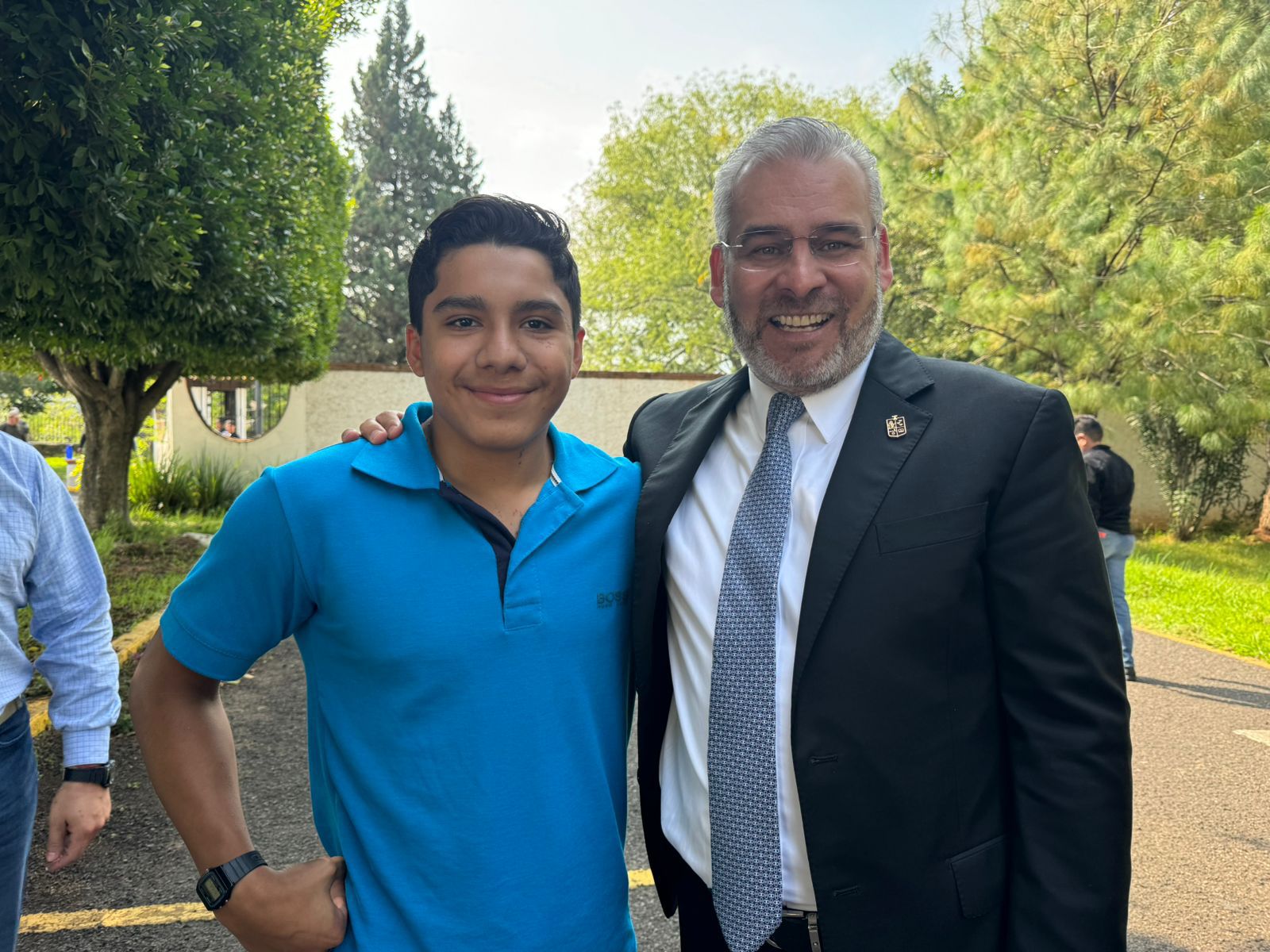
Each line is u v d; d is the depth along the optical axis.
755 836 1.32
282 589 1.26
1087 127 11.29
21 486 1.64
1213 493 13.63
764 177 1.43
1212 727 4.87
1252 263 9.31
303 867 1.25
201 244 5.65
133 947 2.61
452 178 36.84
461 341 1.27
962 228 11.45
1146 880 3.16
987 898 1.29
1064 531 1.26
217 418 13.49
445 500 1.27
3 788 1.59
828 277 1.38
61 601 1.73
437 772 1.22
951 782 1.28
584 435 15.39
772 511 1.37
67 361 8.75
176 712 1.28
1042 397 1.31
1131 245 10.95
